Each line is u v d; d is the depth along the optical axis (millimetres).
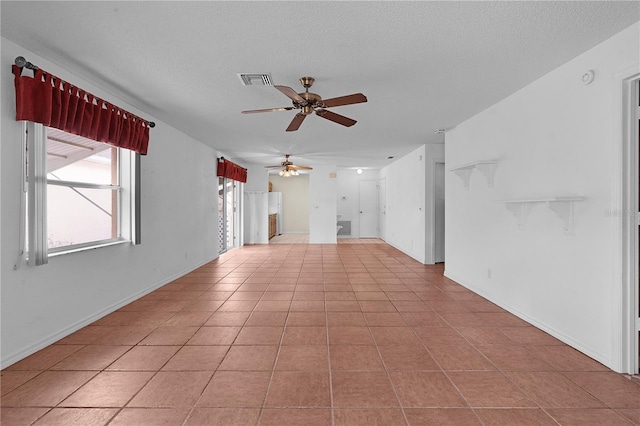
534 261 3004
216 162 6742
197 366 2283
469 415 1768
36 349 2480
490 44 2312
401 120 4352
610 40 2215
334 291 4258
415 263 6273
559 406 1839
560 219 2670
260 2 1834
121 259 3562
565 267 2629
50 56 2506
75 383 2057
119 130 3244
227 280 4859
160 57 2523
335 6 1870
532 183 3016
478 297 3959
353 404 1864
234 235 8555
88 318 3049
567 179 2598
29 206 2350
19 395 1922
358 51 2416
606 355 2271
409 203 7168
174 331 2902
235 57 2516
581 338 2488
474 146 4105
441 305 3654
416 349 2559
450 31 2141
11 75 2287
